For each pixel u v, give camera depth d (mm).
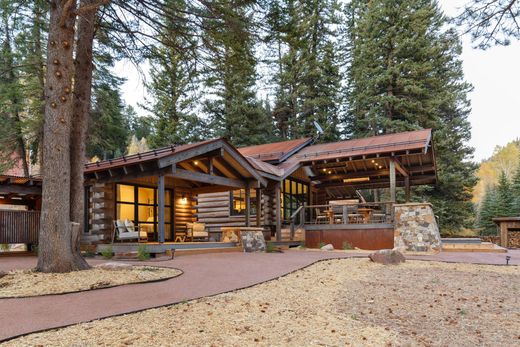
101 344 3719
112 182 12469
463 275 8258
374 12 25125
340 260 10383
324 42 29328
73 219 8414
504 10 7168
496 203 30703
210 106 27000
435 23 22953
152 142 28344
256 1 8445
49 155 7402
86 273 7195
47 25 9695
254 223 17906
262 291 6316
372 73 25125
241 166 13648
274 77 29609
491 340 4270
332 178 19625
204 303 5332
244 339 4039
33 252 13539
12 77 18922
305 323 4703
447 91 25703
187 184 15969
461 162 25469
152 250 10641
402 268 9148
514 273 8594
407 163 17875
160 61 10445
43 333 3965
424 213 13523
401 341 4176
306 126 28500
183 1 8633
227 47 9445
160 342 3838
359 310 5438
